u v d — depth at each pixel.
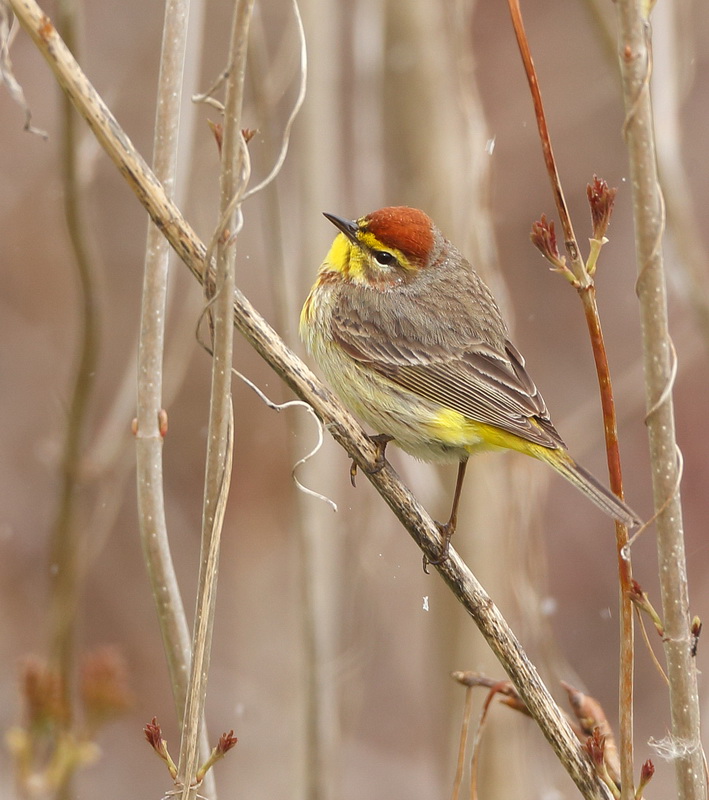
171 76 7.56
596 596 17.17
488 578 12.45
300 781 11.30
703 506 17.17
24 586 16.34
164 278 7.71
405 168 13.12
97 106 6.88
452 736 12.80
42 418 17.22
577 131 18.50
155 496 7.75
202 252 7.04
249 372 17.67
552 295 18.33
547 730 7.58
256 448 17.44
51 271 18.00
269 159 11.16
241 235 17.34
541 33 18.77
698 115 18.72
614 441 6.84
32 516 16.73
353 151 15.34
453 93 13.06
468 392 10.07
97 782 15.38
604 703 16.48
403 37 13.00
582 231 18.22
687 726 6.76
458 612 13.02
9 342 17.66
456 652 12.98
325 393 8.13
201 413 17.64
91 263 10.92
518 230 18.31
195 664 6.73
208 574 6.72
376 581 12.29
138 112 17.73
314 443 11.48
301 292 11.99
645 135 6.46
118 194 18.16
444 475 12.74
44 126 17.94
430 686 13.58
